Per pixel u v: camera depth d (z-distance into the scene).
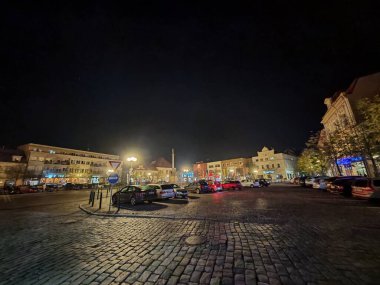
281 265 3.71
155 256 4.35
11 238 6.14
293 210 9.30
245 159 68.88
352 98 22.25
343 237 5.12
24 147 50.38
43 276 3.61
